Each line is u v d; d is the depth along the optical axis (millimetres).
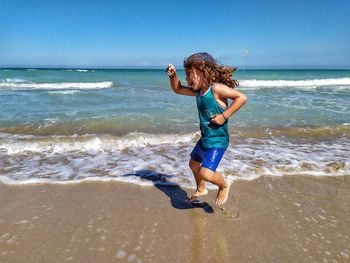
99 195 3879
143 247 2818
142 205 3629
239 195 3910
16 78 26047
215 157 3010
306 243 2916
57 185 4145
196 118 8844
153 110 10055
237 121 8578
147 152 5770
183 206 3621
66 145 5973
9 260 2602
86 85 20094
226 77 2916
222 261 2648
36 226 3137
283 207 3623
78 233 3021
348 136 7172
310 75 39781
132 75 34844
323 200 3838
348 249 2838
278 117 9219
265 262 2641
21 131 7016
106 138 6387
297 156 5512
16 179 4340
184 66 2971
